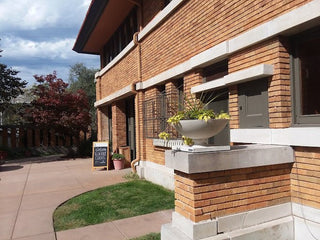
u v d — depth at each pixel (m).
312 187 3.39
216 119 3.23
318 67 3.45
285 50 3.73
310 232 3.39
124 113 11.47
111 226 4.50
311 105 3.57
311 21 3.25
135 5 9.13
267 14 3.85
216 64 5.23
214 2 4.97
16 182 8.27
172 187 6.60
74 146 17.25
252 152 3.40
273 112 3.79
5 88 15.62
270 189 3.57
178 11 6.25
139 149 8.59
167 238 3.47
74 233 4.25
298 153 3.58
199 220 3.15
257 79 4.11
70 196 6.51
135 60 8.80
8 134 16.33
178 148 3.61
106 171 10.02
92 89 26.00
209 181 3.23
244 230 3.31
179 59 6.24
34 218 4.97
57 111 14.84
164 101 7.07
